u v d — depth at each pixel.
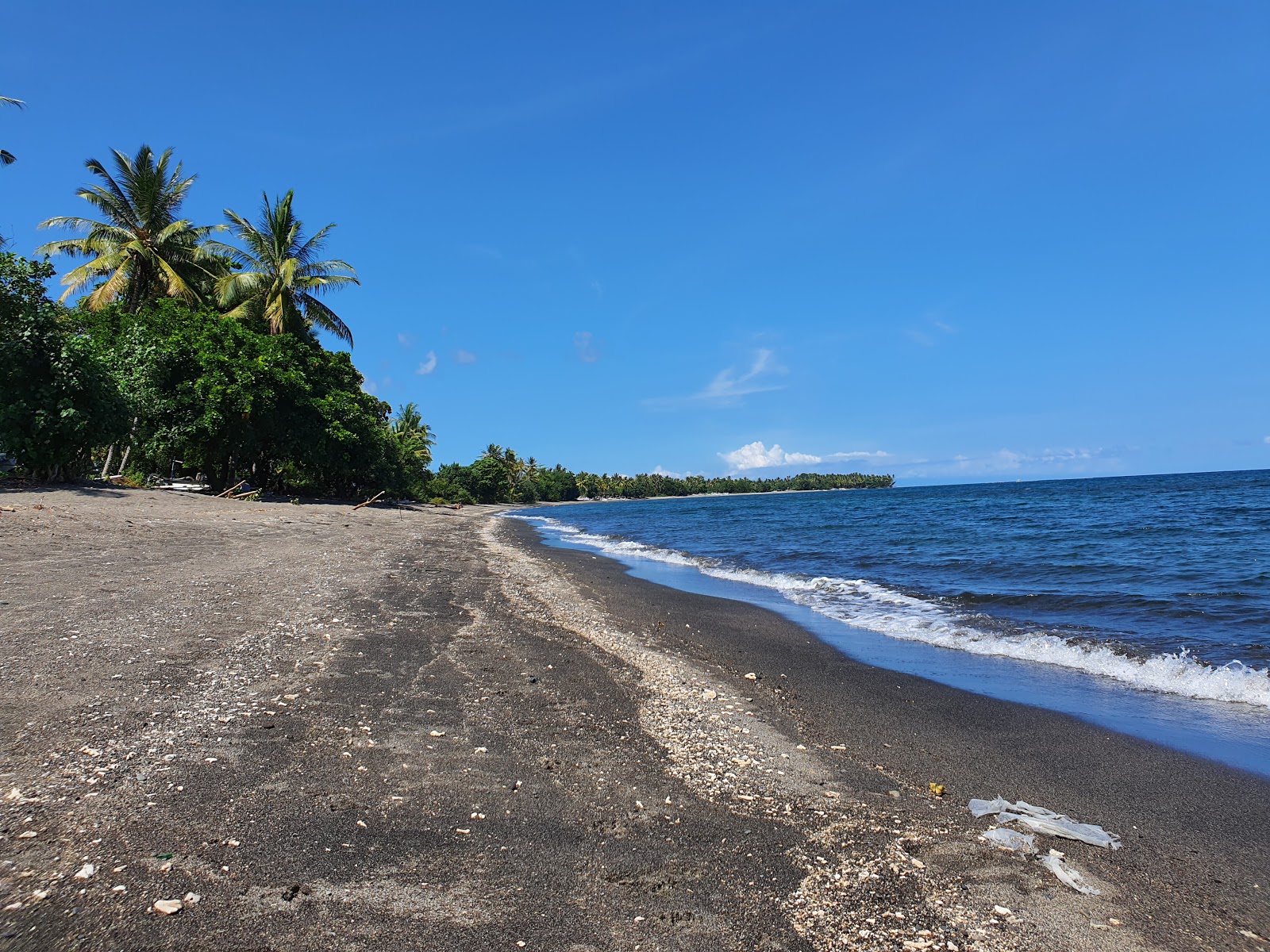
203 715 5.39
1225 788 5.23
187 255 34.28
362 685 6.66
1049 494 77.19
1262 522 29.36
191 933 2.88
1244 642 9.58
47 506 17.25
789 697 7.61
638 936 3.15
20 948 2.69
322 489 44.31
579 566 20.61
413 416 80.06
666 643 10.15
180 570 11.64
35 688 5.56
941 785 5.27
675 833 4.21
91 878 3.18
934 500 79.31
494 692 6.89
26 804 3.79
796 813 4.61
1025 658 9.36
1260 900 3.75
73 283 30.31
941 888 3.73
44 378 20.86
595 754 5.43
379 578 13.52
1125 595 13.34
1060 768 5.62
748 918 3.35
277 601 10.06
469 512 62.78
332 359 40.50
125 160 32.03
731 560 23.00
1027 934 3.33
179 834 3.65
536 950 3.00
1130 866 4.08
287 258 37.69
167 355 28.98
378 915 3.14
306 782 4.44
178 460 33.62
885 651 9.89
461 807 4.32
